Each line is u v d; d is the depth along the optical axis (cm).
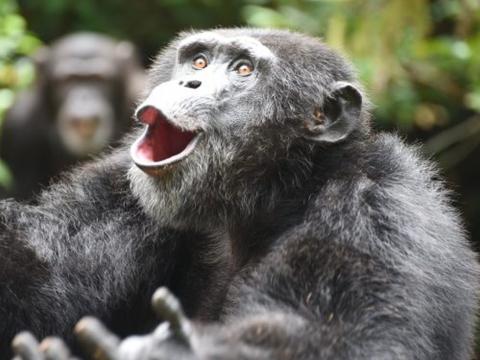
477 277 1069
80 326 697
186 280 1132
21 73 2280
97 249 1095
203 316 1102
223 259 1127
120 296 1098
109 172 1138
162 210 1049
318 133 1072
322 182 1053
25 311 1046
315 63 1098
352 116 1082
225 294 1068
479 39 2133
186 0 2733
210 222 1075
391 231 946
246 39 1084
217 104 1050
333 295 876
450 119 2431
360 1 1964
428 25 2030
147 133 1038
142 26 2842
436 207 1030
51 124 2530
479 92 2083
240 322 806
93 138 2511
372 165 1029
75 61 2567
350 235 934
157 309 711
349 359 810
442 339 962
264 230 1073
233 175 1058
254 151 1059
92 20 2811
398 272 904
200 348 734
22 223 1091
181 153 1025
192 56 1109
